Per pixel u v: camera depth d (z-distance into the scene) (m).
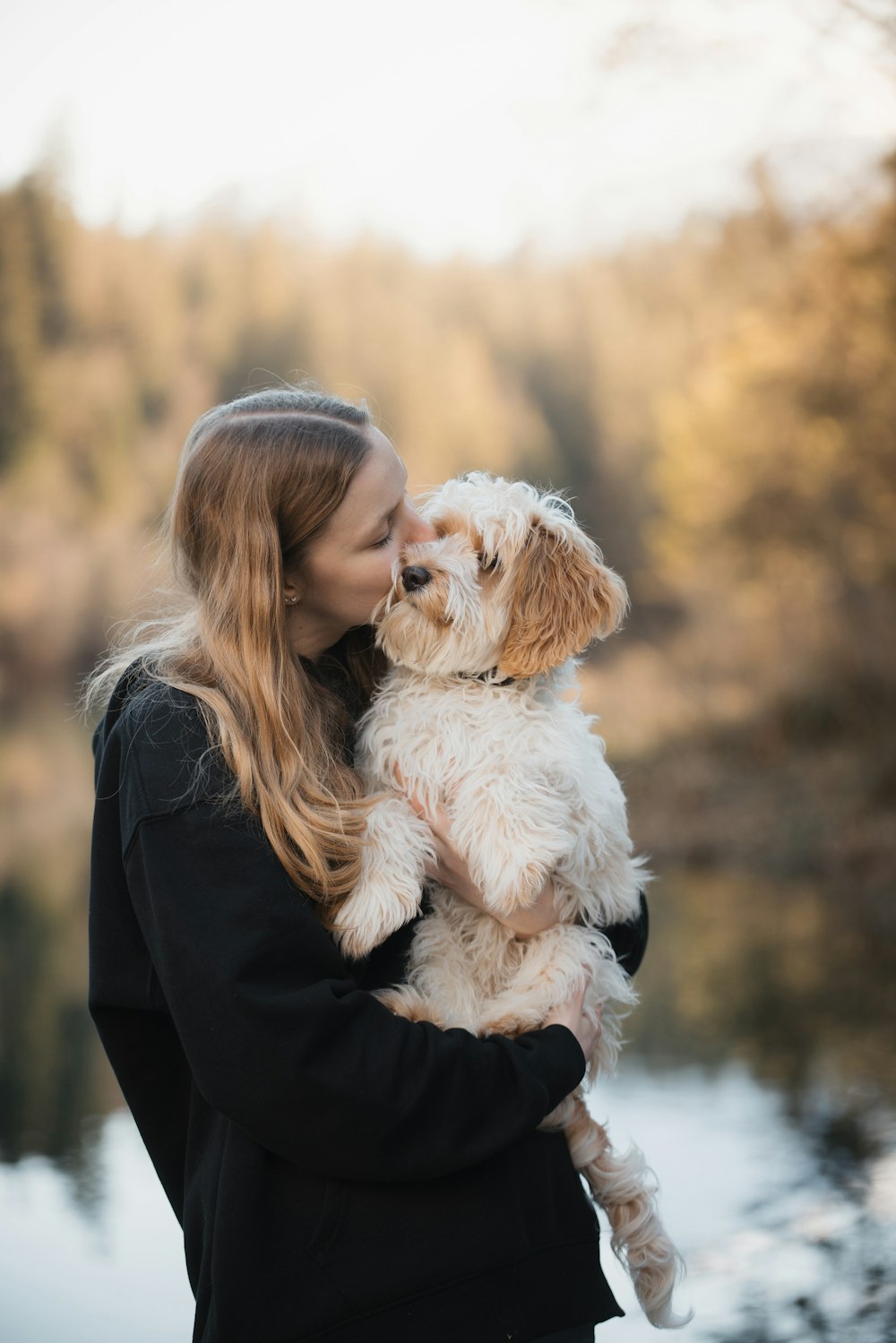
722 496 16.61
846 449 14.93
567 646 2.88
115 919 2.13
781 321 15.30
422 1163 1.94
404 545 2.88
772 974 8.39
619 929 2.87
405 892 2.41
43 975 8.59
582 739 2.83
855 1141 5.45
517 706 2.78
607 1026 2.85
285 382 2.71
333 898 2.23
